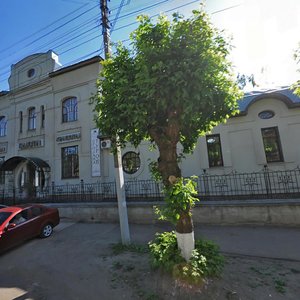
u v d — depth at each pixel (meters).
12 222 6.59
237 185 9.77
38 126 15.59
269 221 6.84
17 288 4.15
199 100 3.27
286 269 4.16
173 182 3.63
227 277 3.74
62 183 13.93
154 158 11.46
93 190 12.51
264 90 11.27
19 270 5.00
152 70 3.25
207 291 3.27
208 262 3.60
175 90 3.18
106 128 4.03
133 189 11.12
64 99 14.84
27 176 15.62
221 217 7.33
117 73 3.65
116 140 4.49
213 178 10.05
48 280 4.39
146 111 3.33
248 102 10.47
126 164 12.05
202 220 7.54
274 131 9.95
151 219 8.27
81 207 9.75
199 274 3.36
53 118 14.95
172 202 3.41
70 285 4.11
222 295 3.24
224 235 6.30
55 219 7.98
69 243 6.65
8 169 15.42
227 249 5.30
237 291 3.36
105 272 4.48
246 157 9.98
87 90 13.93
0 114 17.94
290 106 9.49
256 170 9.76
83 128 13.72
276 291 3.43
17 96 16.86
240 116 10.26
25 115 16.33
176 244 3.97
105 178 12.73
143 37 3.55
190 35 3.37
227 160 10.19
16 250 6.42
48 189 13.40
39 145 15.20
